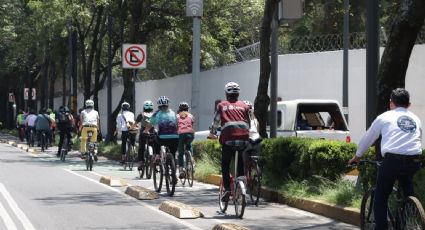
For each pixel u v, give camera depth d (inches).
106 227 436.8
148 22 1237.1
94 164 1025.5
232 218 480.7
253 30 1481.3
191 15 908.6
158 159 648.4
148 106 778.8
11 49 2231.8
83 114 913.5
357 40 1085.1
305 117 776.9
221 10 1286.9
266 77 737.6
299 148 571.8
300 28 1384.1
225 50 1382.9
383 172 329.4
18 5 2095.2
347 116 971.9
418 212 313.3
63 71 1894.7
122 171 898.1
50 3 1323.8
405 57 474.0
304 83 1088.2
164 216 488.7
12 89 2778.1
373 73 507.8
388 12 1293.1
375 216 335.3
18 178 772.6
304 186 551.5
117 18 1301.7
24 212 501.0
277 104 738.2
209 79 1363.2
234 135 472.7
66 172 867.4
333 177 541.3
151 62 1632.6
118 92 1823.3
